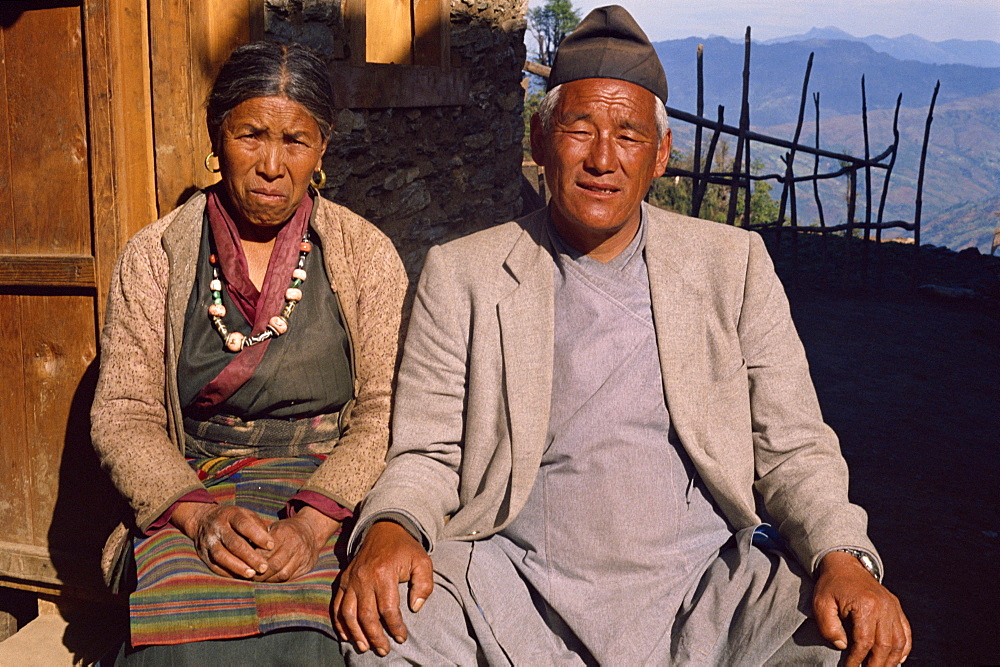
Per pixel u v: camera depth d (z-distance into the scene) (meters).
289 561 1.83
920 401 6.32
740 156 10.95
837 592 1.69
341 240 2.16
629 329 1.95
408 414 2.05
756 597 1.83
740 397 1.98
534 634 1.89
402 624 1.72
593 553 1.90
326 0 3.58
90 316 2.60
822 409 5.96
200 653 1.80
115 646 2.38
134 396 2.05
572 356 1.95
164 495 1.90
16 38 2.51
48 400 2.69
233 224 2.06
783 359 1.99
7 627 3.06
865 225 11.05
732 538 2.03
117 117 2.42
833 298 10.39
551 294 1.99
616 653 1.84
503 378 1.99
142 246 2.09
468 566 1.91
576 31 1.93
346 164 4.01
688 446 1.91
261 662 1.81
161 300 2.08
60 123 2.52
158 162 2.47
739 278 2.00
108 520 2.70
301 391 2.08
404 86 4.43
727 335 1.98
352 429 2.14
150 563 1.85
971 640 2.86
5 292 2.65
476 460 2.00
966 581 3.34
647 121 1.90
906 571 3.42
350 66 3.87
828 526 1.83
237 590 1.81
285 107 1.93
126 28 2.40
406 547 1.81
